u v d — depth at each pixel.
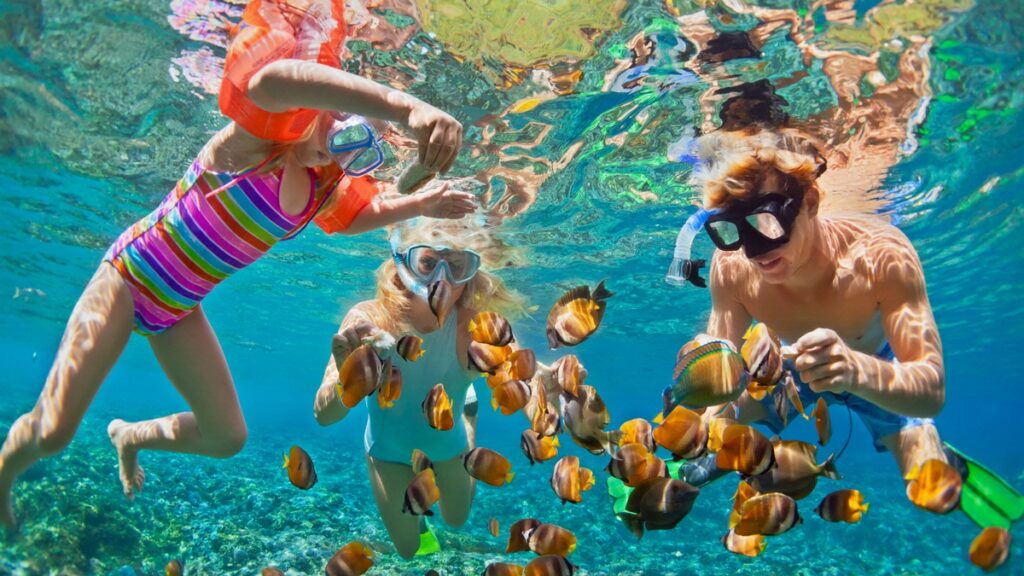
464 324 1.29
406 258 1.22
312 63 0.68
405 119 0.65
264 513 2.57
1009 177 2.38
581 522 3.19
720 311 1.33
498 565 0.87
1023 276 4.08
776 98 1.65
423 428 1.31
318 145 0.82
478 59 1.52
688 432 0.71
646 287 4.14
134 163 2.41
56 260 4.40
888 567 2.71
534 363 0.88
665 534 3.21
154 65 1.69
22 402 5.76
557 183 2.37
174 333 0.94
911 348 1.00
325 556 2.05
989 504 0.96
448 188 1.13
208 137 2.07
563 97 1.69
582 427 0.78
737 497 0.80
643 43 1.44
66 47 1.66
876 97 1.65
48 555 1.76
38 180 2.81
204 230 0.85
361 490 3.76
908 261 1.07
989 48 1.44
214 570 1.92
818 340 0.75
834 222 1.21
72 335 0.84
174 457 3.87
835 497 0.74
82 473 2.53
